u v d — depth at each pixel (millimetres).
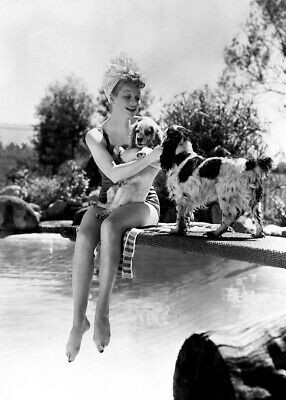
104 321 3561
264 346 2773
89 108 18672
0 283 7016
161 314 5621
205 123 13273
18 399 3756
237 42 14211
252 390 2650
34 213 12961
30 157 18750
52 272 7781
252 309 5766
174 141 3902
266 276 7562
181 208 3896
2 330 5066
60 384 3998
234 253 3375
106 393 3855
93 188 16344
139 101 4035
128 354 4555
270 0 13734
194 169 3844
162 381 4047
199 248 3568
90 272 3727
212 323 5293
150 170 3922
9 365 4301
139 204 3812
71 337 3635
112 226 3596
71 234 4438
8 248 10188
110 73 4004
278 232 8211
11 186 16188
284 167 12898
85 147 18625
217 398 2729
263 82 13805
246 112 13492
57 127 18750
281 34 13656
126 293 6531
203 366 2799
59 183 16172
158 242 3738
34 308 5801
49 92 18703
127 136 4035
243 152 13125
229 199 3770
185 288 6805
